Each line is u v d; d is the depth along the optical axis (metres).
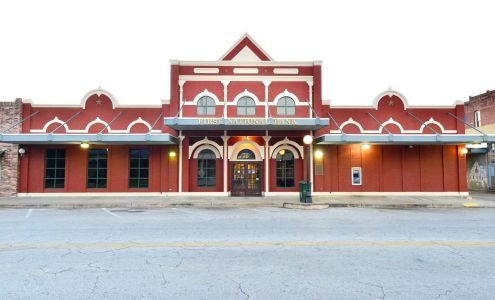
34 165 20.50
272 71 20.97
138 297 4.58
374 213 13.65
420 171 21.16
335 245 7.59
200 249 7.21
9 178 20.14
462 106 21.28
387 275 5.52
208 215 12.96
